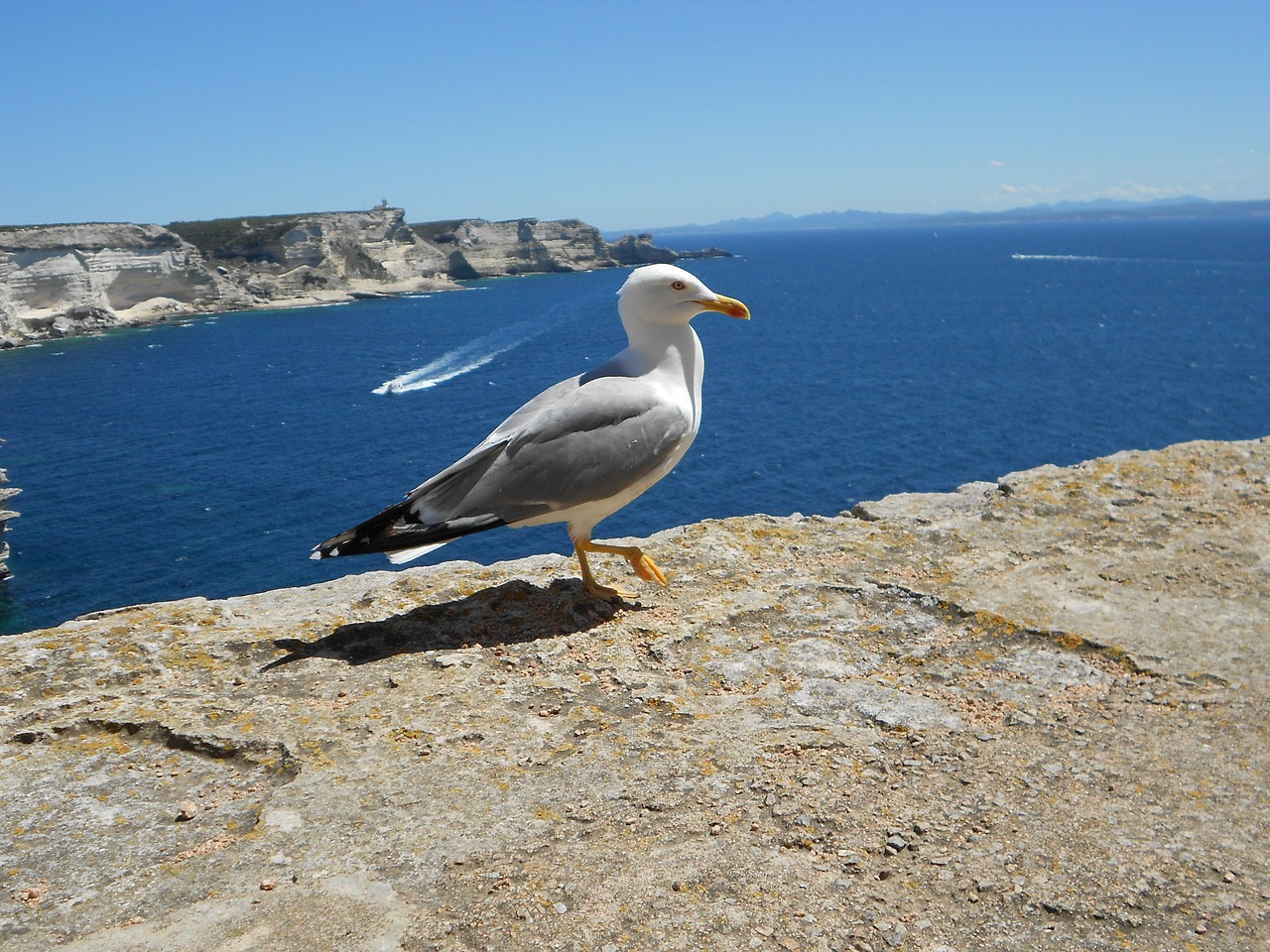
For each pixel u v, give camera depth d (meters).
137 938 0.64
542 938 0.64
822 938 0.64
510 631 1.09
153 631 1.09
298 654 1.04
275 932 0.65
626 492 1.09
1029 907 0.67
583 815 0.77
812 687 0.97
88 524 8.76
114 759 0.86
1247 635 1.04
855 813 0.77
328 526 8.68
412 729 0.89
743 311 1.09
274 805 0.78
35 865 0.72
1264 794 0.79
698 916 0.66
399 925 0.65
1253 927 0.65
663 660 1.02
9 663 1.01
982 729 0.89
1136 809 0.78
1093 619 1.08
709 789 0.80
